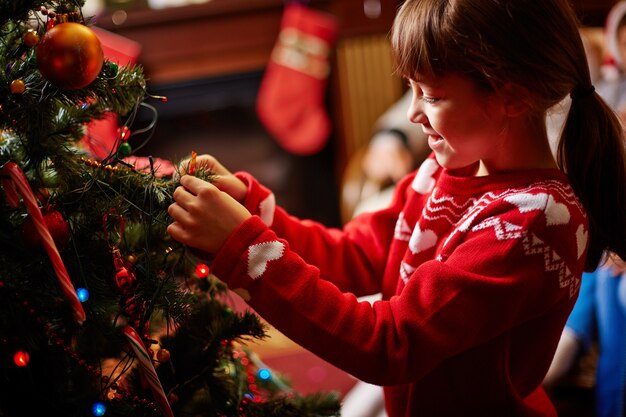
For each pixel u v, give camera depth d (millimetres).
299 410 878
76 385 786
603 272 1518
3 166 687
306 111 2801
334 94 2875
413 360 774
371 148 2303
